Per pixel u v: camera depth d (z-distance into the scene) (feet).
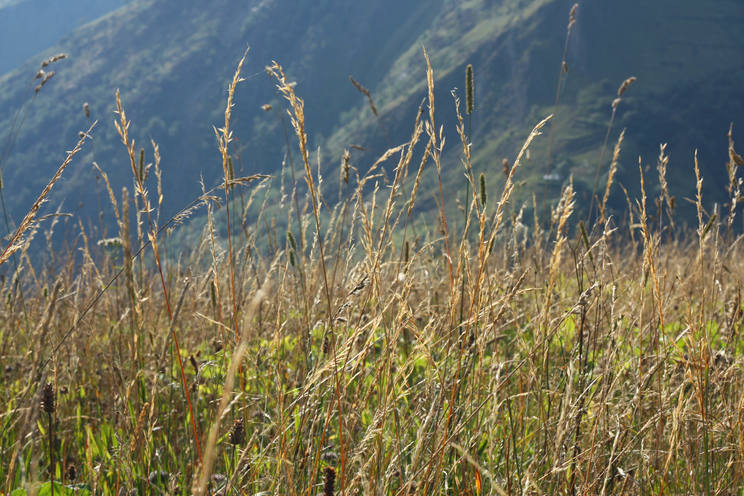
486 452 8.44
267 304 11.19
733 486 7.60
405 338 10.86
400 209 7.43
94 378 11.69
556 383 8.63
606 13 617.21
